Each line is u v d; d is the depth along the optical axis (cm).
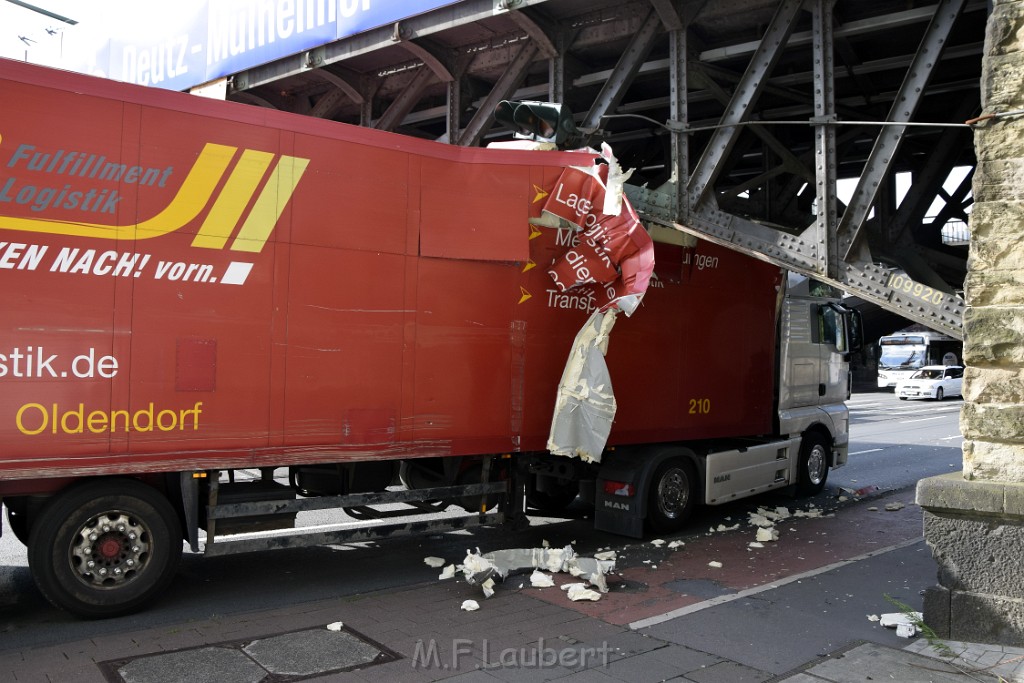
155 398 554
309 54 1069
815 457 1145
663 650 523
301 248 611
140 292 548
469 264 697
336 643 523
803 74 1166
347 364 633
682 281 914
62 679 454
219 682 454
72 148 524
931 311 791
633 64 948
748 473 984
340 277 629
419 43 1029
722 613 604
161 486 602
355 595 641
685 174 938
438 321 681
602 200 717
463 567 690
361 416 639
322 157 621
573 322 766
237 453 585
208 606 605
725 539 870
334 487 704
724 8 912
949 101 1290
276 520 630
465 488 725
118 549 564
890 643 540
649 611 607
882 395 4256
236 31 1122
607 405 734
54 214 519
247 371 589
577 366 731
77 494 545
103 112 536
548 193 720
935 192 1239
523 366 731
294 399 609
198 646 512
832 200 855
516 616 589
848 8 946
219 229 577
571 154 723
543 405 746
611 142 1524
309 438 615
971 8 916
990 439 546
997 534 523
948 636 535
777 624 580
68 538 544
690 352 920
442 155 679
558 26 999
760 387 1019
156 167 553
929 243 1430
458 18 935
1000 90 557
